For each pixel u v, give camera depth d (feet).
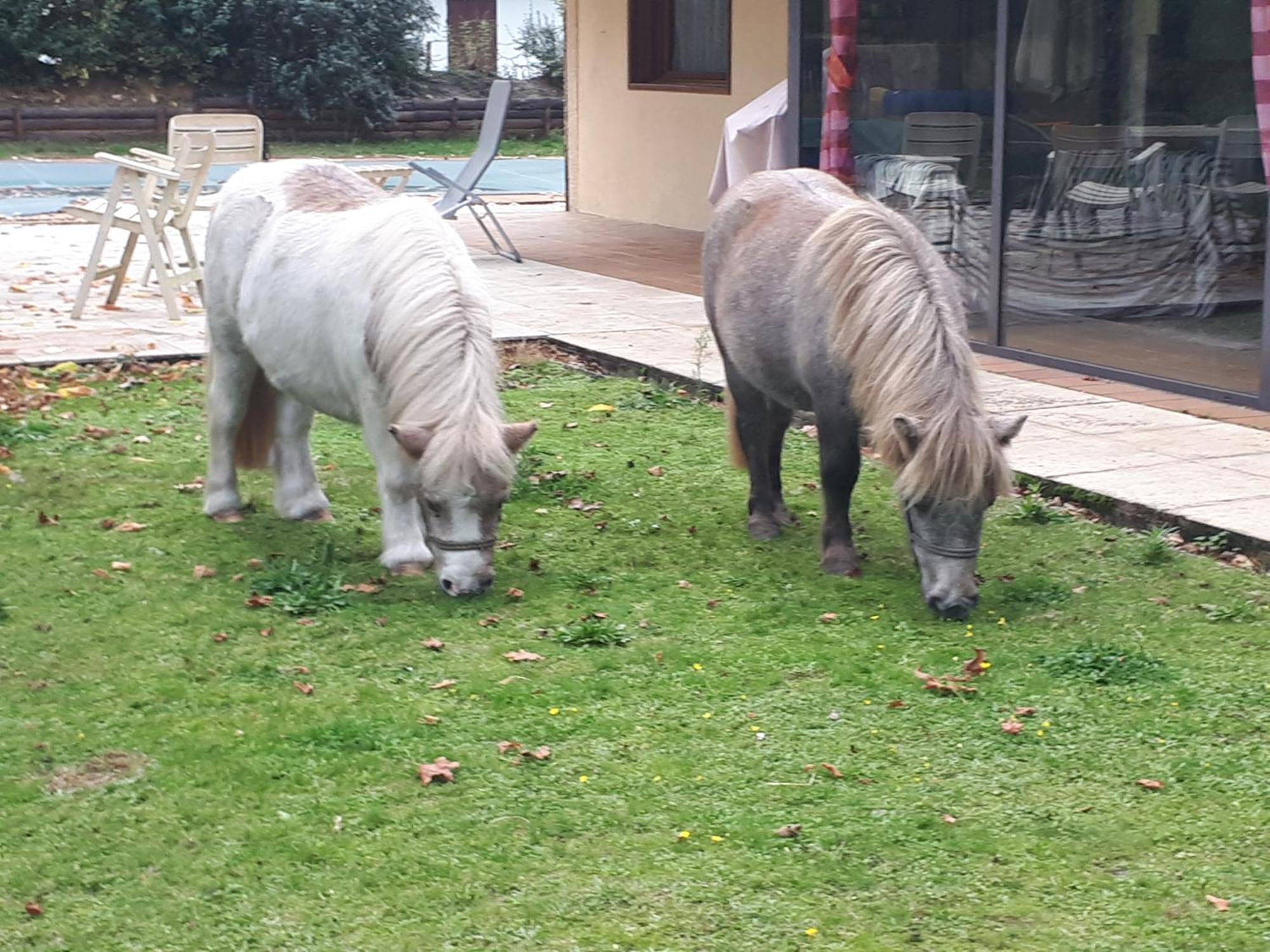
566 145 49.75
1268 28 21.86
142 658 16.02
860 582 17.71
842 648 16.17
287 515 19.36
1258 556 17.93
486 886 13.03
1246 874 13.07
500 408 16.76
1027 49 25.45
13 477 20.61
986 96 26.16
